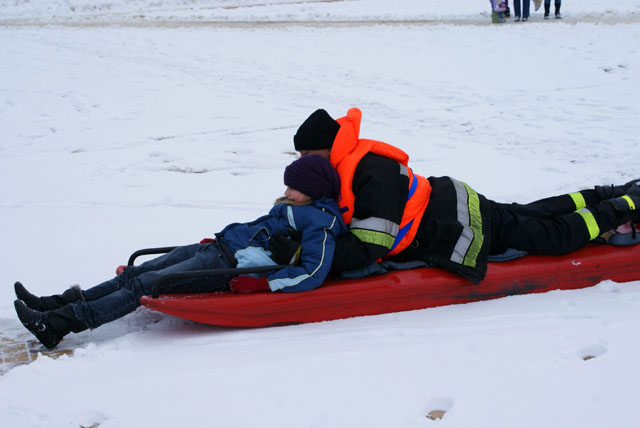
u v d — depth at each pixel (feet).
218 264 12.57
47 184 22.91
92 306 11.95
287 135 27.91
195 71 41.88
